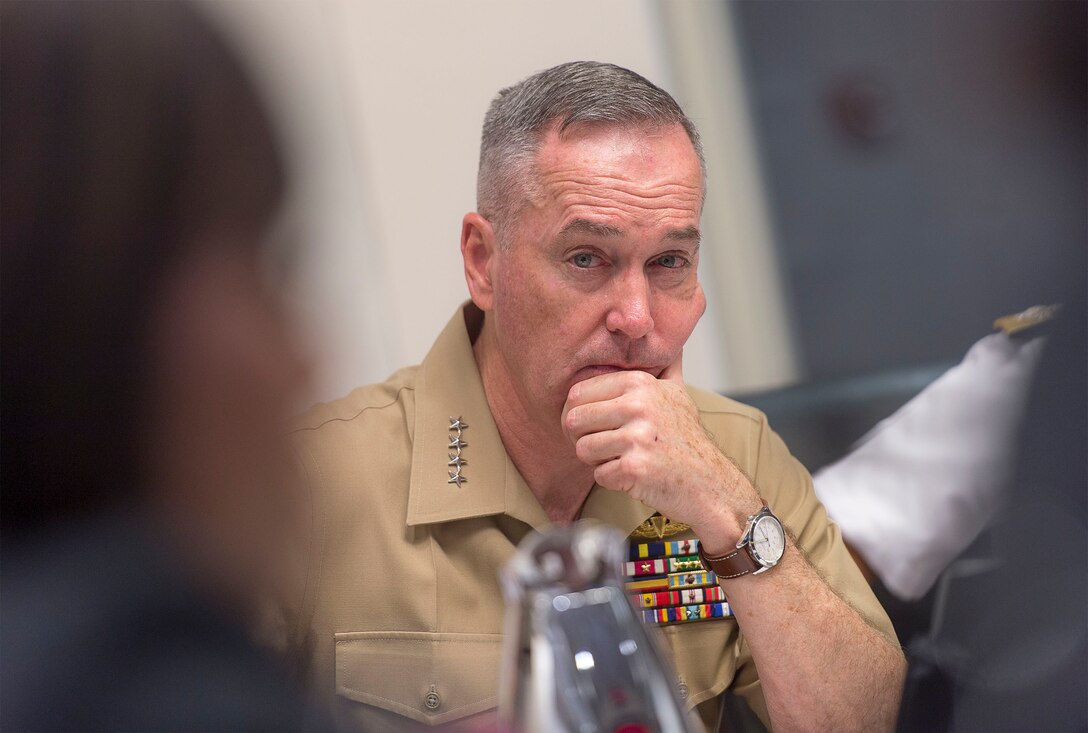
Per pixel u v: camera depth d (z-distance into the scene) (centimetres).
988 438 423
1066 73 328
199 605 106
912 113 789
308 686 121
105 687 102
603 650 111
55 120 95
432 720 309
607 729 107
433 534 328
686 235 301
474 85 647
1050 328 305
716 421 380
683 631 344
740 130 796
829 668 305
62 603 103
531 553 117
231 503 105
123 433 100
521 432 337
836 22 789
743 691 354
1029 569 287
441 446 334
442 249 635
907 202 798
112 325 97
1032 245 760
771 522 305
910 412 443
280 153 102
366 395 358
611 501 348
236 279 101
